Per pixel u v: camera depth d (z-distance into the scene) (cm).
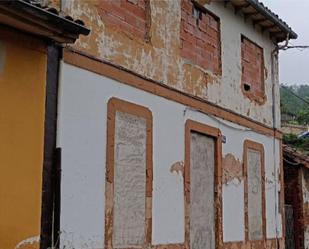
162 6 1041
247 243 1294
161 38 1027
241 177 1295
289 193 1686
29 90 691
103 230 832
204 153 1152
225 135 1235
